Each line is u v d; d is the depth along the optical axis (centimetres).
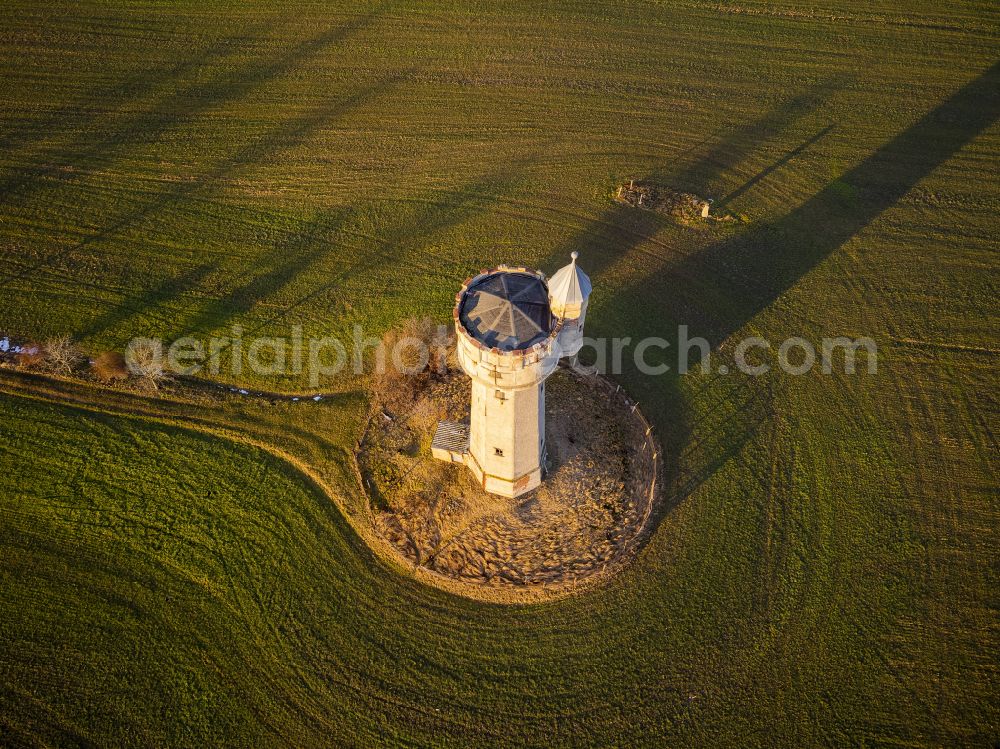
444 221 5194
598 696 3453
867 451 4206
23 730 3347
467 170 5478
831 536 3912
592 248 5059
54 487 4053
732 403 4391
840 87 6028
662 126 5772
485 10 6625
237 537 3912
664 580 3778
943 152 5600
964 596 3706
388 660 3559
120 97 5903
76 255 4975
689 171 5500
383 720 3400
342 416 4347
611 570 3794
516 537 3891
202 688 3478
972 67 6150
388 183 5400
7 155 5484
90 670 3512
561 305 3178
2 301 4734
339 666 3541
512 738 3347
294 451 4212
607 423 4306
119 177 5400
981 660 3522
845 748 3312
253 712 3419
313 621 3666
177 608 3691
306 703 3444
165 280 4878
